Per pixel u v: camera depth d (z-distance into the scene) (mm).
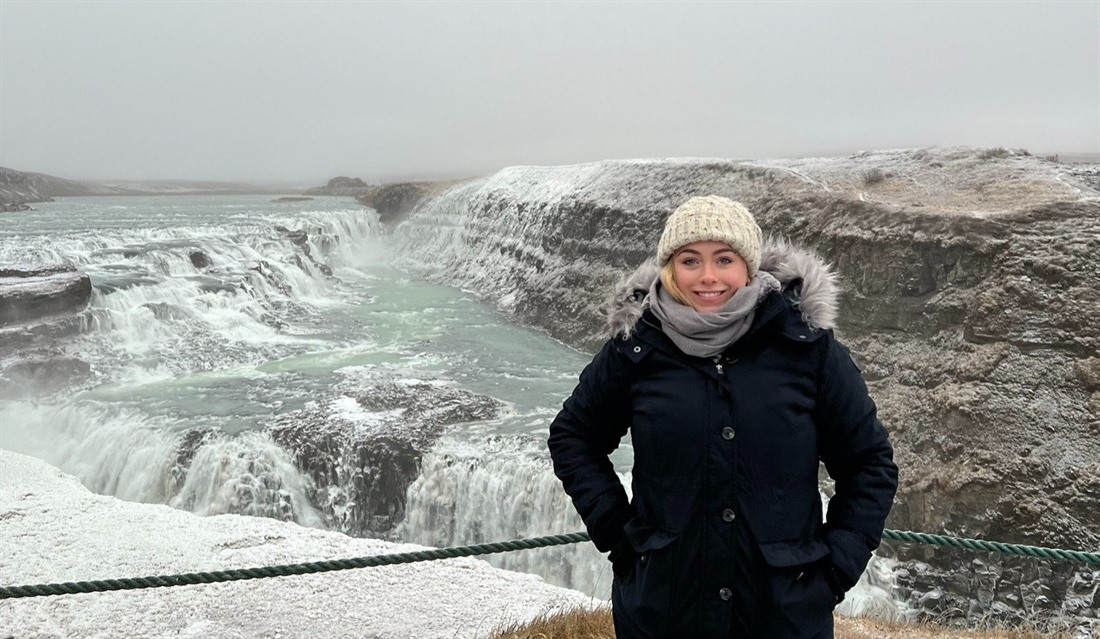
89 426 24578
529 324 42594
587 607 9594
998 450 21000
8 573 10195
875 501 3277
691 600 3281
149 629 8805
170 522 12320
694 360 3289
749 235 3287
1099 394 21328
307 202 106562
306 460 22594
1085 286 23094
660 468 3281
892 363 25984
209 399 26438
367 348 35375
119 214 71625
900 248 27000
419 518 21609
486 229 59469
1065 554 6090
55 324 29859
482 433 23328
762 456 3176
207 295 36656
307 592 9859
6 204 79938
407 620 9227
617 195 44188
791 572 3211
